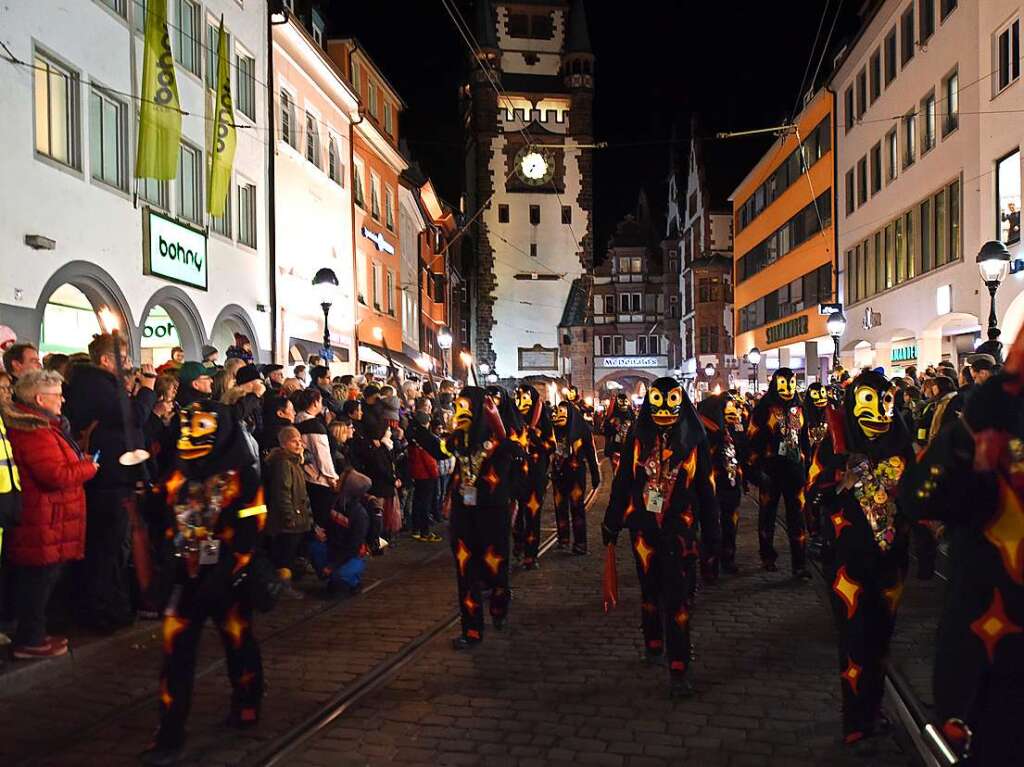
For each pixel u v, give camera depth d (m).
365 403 11.55
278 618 8.09
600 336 73.25
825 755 4.96
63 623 7.55
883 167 26.84
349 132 27.06
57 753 5.05
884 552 4.98
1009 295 18.08
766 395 9.75
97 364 7.46
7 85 11.47
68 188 12.80
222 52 17.00
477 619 7.11
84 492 6.94
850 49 29.38
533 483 10.42
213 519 5.01
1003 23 18.30
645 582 6.34
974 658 2.79
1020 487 2.73
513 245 64.94
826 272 33.19
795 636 7.34
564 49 65.69
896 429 5.07
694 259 62.22
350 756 4.98
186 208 16.86
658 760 4.91
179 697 4.88
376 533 11.27
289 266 21.81
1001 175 18.55
